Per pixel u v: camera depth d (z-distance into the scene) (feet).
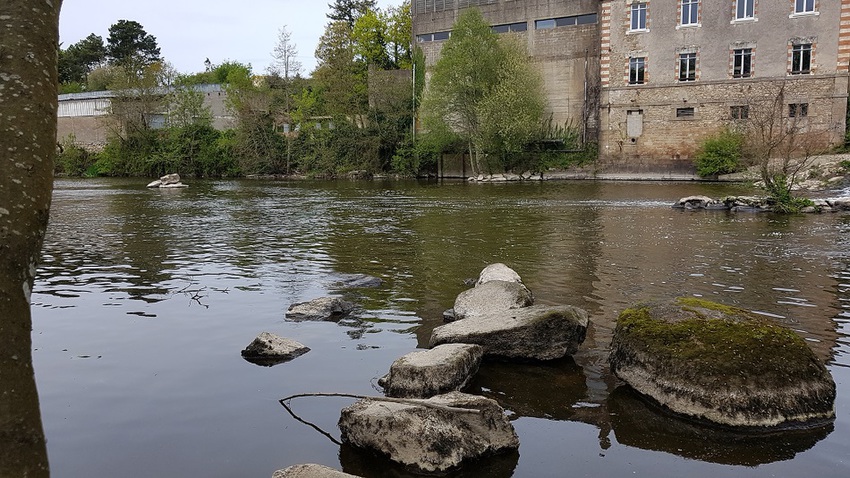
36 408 8.80
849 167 100.12
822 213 72.38
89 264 47.91
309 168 183.01
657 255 48.67
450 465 17.71
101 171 207.00
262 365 25.70
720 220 68.18
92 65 318.24
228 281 41.55
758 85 129.08
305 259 49.49
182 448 18.95
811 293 35.96
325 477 15.53
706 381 20.53
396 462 18.03
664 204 86.89
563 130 152.66
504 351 26.04
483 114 146.20
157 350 27.68
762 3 127.24
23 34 8.80
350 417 19.19
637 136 140.97
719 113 133.18
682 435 19.57
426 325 31.07
